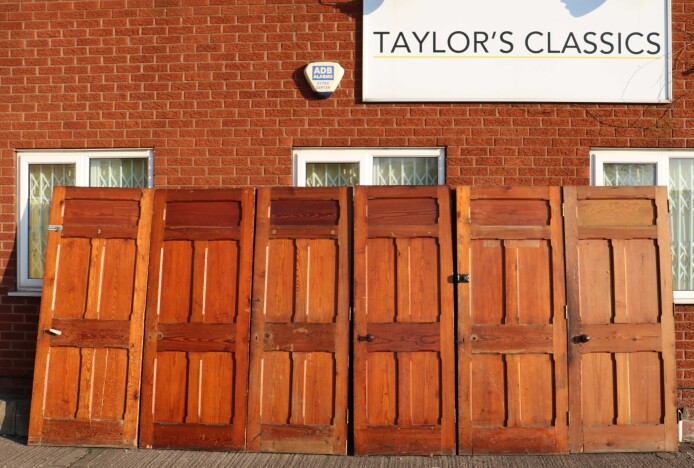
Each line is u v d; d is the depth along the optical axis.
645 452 5.99
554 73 6.82
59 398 6.18
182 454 5.95
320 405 6.02
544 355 6.04
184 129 7.05
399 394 5.99
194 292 6.21
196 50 7.07
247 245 6.23
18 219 7.21
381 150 6.96
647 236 6.16
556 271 6.11
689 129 6.86
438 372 6.01
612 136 6.84
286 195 6.30
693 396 6.70
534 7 6.82
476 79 6.83
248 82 7.02
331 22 6.97
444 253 6.13
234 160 7.00
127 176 7.23
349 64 6.94
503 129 6.86
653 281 6.13
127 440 6.09
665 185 6.70
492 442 5.95
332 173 7.07
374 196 6.24
